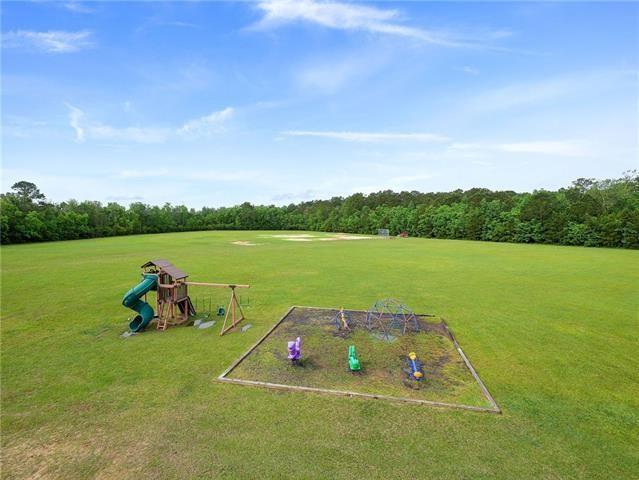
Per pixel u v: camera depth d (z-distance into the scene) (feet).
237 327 33.47
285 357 26.30
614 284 53.47
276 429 17.28
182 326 33.96
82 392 20.98
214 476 14.11
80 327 33.14
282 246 117.29
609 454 15.69
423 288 50.29
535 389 21.67
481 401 20.12
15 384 21.99
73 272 61.67
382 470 14.51
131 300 31.14
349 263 74.95
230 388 21.47
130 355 26.63
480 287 51.11
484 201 188.44
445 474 14.30
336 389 21.39
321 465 14.76
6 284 51.44
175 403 19.72
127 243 128.67
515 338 30.58
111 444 16.20
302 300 43.39
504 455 15.52
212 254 90.84
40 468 14.69
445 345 28.91
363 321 34.91
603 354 27.14
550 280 56.65
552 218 143.95
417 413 18.80
